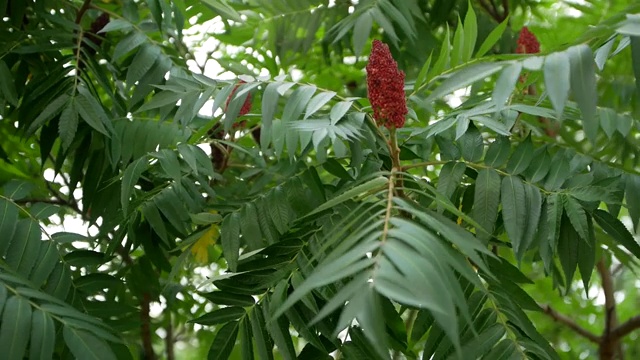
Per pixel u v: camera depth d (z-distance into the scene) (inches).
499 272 57.7
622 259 84.2
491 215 57.2
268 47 97.4
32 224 64.2
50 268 63.1
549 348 54.8
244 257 57.1
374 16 79.7
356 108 60.9
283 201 63.2
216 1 74.0
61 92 72.9
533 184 58.6
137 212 70.6
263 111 58.7
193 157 66.4
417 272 38.7
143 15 96.0
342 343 55.3
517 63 49.4
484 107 62.4
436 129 62.0
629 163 82.5
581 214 57.1
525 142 59.2
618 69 95.3
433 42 93.0
